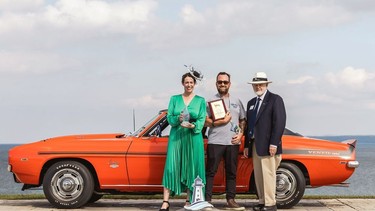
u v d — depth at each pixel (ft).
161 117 32.71
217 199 38.06
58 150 32.22
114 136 33.91
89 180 32.04
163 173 31.04
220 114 30.37
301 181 31.68
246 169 32.17
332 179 32.42
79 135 34.55
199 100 30.04
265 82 30.17
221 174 32.07
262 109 30.07
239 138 30.86
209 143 30.78
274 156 30.22
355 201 36.11
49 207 33.14
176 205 34.55
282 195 31.86
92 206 33.99
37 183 32.63
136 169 31.99
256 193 31.89
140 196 38.91
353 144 33.30
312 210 31.55
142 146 32.07
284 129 30.71
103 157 32.09
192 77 29.91
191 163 29.84
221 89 30.99
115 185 32.24
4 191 150.71
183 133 30.04
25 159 32.45
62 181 32.04
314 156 32.01
